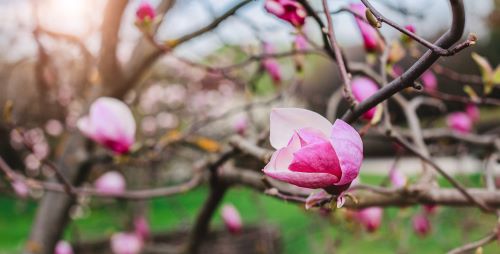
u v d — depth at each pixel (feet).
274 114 2.43
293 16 3.12
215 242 9.70
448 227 9.82
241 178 5.14
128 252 8.12
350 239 10.79
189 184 4.98
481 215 8.80
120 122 4.25
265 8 3.16
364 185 3.59
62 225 6.59
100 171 9.96
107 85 6.35
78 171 6.47
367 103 2.53
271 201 20.17
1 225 18.67
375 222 5.83
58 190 4.64
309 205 2.56
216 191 5.50
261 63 6.29
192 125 6.35
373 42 3.72
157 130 17.46
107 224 13.58
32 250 6.38
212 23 4.30
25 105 11.43
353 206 3.74
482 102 4.26
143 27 4.20
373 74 4.29
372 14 2.43
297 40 4.25
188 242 6.65
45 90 7.80
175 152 7.82
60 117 9.39
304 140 2.36
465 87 4.28
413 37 2.34
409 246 9.94
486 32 15.75
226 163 5.26
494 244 9.84
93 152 6.64
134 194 4.77
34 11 6.12
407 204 3.85
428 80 5.68
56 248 6.70
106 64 6.18
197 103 16.80
